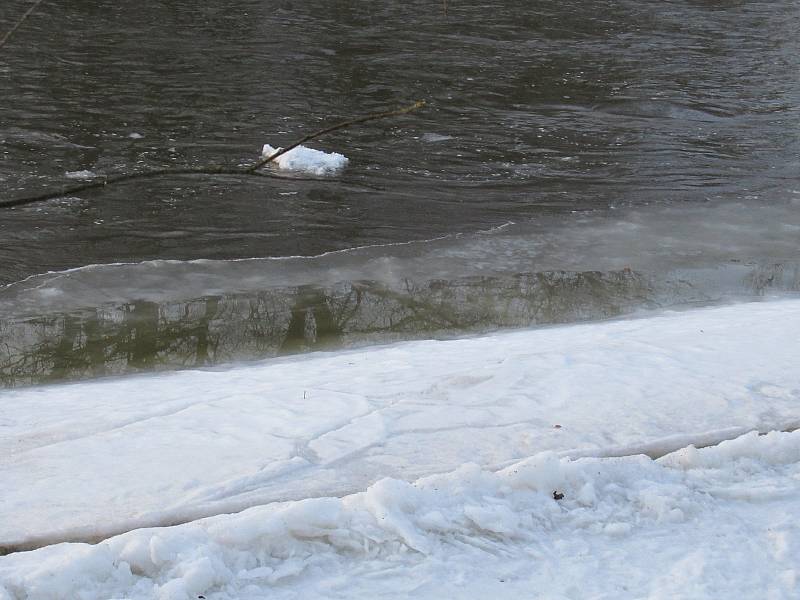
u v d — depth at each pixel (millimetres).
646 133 26438
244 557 6918
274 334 14797
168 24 34594
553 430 9656
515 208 20984
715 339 12547
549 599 6672
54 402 11453
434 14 38156
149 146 23297
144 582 6621
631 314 15875
